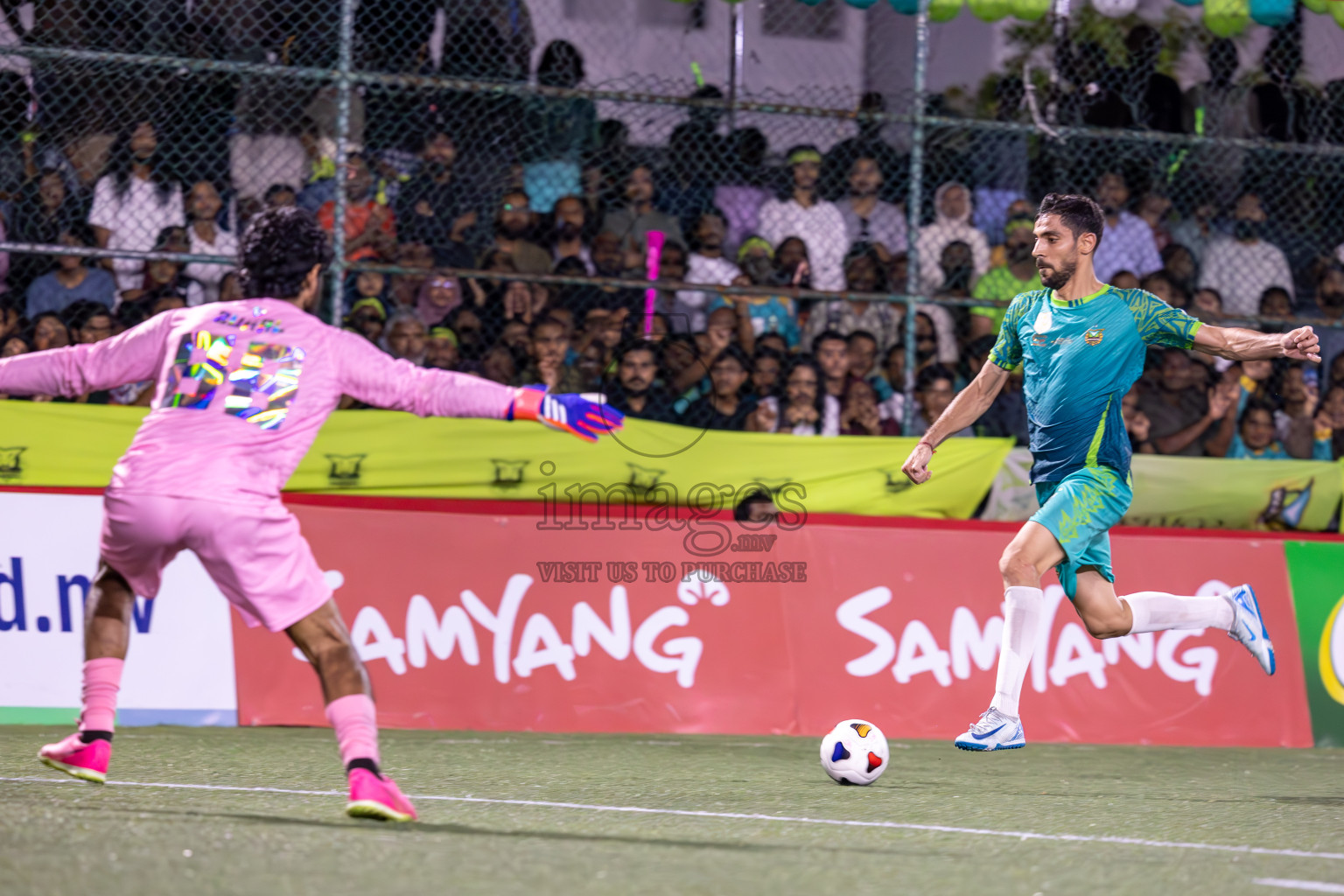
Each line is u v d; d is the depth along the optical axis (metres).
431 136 24.48
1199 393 25.06
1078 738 22.03
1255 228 26.67
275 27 23.89
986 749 15.80
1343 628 23.34
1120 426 16.33
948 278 25.55
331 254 21.86
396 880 9.11
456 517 21.69
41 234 23.17
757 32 27.27
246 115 23.89
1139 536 22.97
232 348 11.52
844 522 22.61
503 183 24.66
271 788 14.05
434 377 11.59
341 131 21.70
